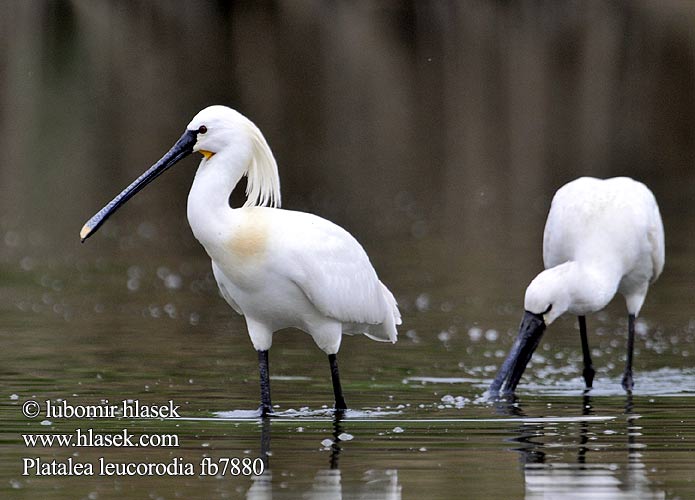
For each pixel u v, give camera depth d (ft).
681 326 53.57
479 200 97.25
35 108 126.11
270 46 149.07
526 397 39.47
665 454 30.81
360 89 139.54
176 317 53.93
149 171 35.83
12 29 139.54
